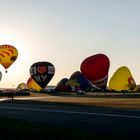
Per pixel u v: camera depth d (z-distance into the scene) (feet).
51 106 172.04
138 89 452.35
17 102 216.74
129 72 439.63
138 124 97.09
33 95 393.91
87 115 121.70
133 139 73.61
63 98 296.92
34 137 75.15
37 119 113.29
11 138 74.84
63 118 114.73
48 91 498.69
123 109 146.10
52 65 320.91
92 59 336.90
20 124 96.99
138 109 145.48
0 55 295.69
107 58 336.08
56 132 81.25
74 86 479.00
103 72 334.85
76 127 92.22
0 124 96.53
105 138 73.72
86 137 74.64
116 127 91.61
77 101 229.25
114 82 439.63
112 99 263.90
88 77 338.13
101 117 114.83
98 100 246.06
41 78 318.24
